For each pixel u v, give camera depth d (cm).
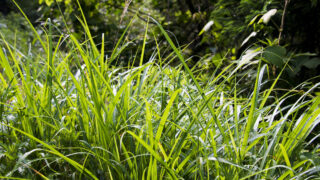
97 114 171
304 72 377
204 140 185
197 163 168
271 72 359
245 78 393
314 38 398
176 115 199
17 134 204
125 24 618
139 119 204
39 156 186
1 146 192
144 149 177
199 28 530
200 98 221
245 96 356
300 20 393
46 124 197
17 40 692
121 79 219
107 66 213
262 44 411
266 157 181
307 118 181
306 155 184
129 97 197
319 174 168
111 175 161
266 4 361
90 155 181
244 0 390
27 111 196
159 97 221
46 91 199
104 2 576
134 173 163
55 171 173
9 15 927
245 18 408
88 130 185
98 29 568
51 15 559
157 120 196
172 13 595
